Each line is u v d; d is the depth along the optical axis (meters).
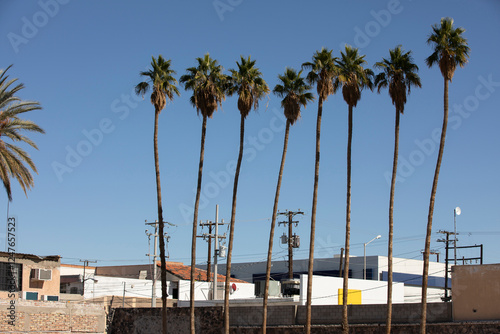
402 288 61.59
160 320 47.19
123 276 87.19
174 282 76.88
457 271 38.19
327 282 55.47
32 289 53.78
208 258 73.12
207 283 68.50
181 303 59.69
